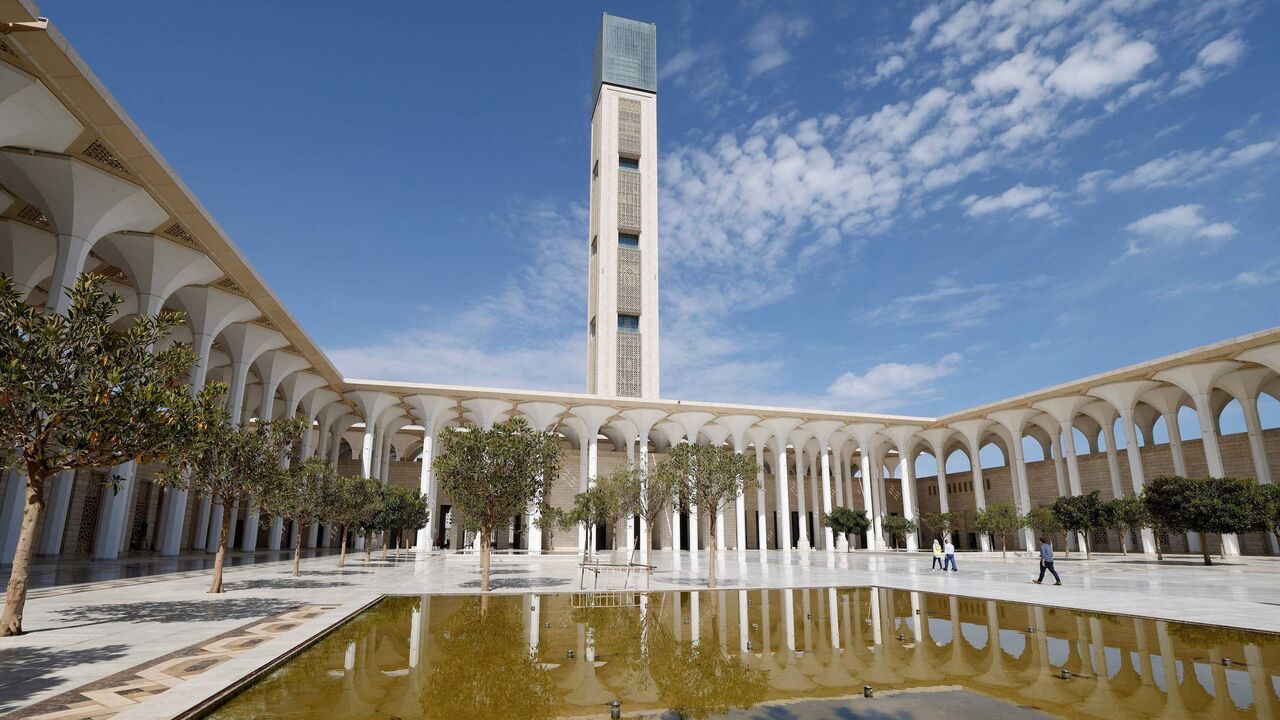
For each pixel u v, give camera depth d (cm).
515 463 1574
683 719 550
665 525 5222
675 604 1345
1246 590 1583
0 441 873
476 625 1043
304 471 1756
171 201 2025
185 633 881
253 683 650
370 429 4156
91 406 859
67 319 891
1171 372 3556
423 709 568
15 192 1891
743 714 566
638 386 5453
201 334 2705
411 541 4847
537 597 1453
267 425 1512
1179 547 4212
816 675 710
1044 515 3603
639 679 689
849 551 4712
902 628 1035
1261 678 695
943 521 4078
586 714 562
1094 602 1330
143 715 504
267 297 2767
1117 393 3841
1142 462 4612
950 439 5816
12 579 870
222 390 1055
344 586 1603
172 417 925
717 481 1761
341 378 3906
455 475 1552
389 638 914
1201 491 2719
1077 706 589
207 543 3516
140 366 936
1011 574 2183
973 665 763
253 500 1495
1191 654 821
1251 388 3706
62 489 2194
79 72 1489
